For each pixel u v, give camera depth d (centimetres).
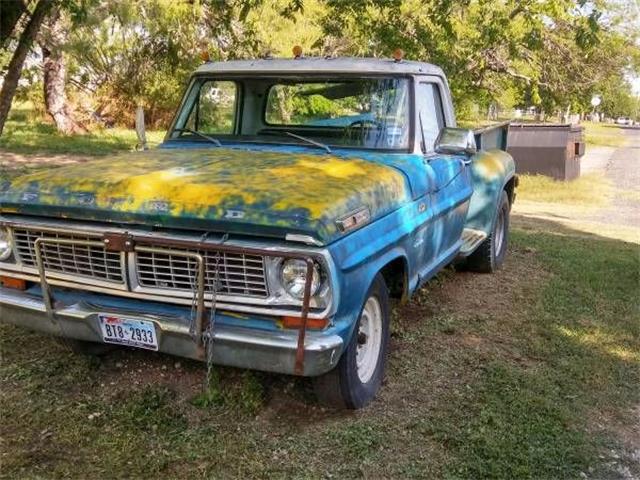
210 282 337
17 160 1630
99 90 2583
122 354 449
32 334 479
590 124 7419
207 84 511
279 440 358
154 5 1794
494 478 333
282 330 332
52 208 363
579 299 631
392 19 981
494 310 588
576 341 521
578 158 1780
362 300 356
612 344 520
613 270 746
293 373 327
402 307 579
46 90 2423
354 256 341
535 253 821
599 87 2180
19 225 371
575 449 364
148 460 334
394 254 396
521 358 484
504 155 747
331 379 370
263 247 323
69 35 1795
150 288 348
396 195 405
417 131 470
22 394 393
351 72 474
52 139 2169
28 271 377
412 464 342
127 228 349
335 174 384
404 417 387
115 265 355
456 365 463
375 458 346
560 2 1172
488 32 1216
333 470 335
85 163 425
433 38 1066
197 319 331
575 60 1962
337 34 1030
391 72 473
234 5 921
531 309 595
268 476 328
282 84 488
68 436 352
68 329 369
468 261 702
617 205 1421
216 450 346
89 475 321
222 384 412
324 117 478
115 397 396
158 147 497
